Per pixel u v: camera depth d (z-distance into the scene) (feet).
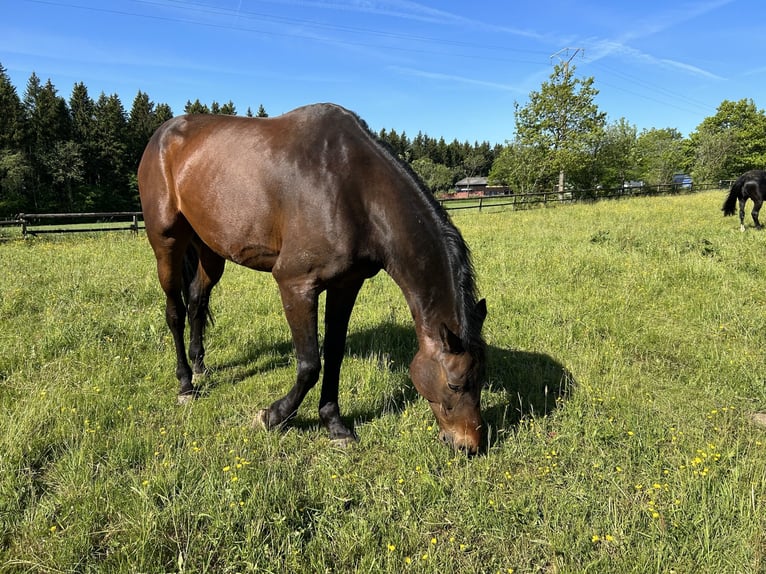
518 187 98.53
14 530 6.59
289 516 6.92
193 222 10.57
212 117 11.03
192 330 12.53
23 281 19.22
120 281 19.80
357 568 6.17
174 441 8.86
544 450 8.86
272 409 9.56
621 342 14.05
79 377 11.19
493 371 12.38
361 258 8.70
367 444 9.23
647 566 6.11
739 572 5.99
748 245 25.43
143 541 6.18
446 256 8.25
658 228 35.42
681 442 8.98
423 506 7.41
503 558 6.50
